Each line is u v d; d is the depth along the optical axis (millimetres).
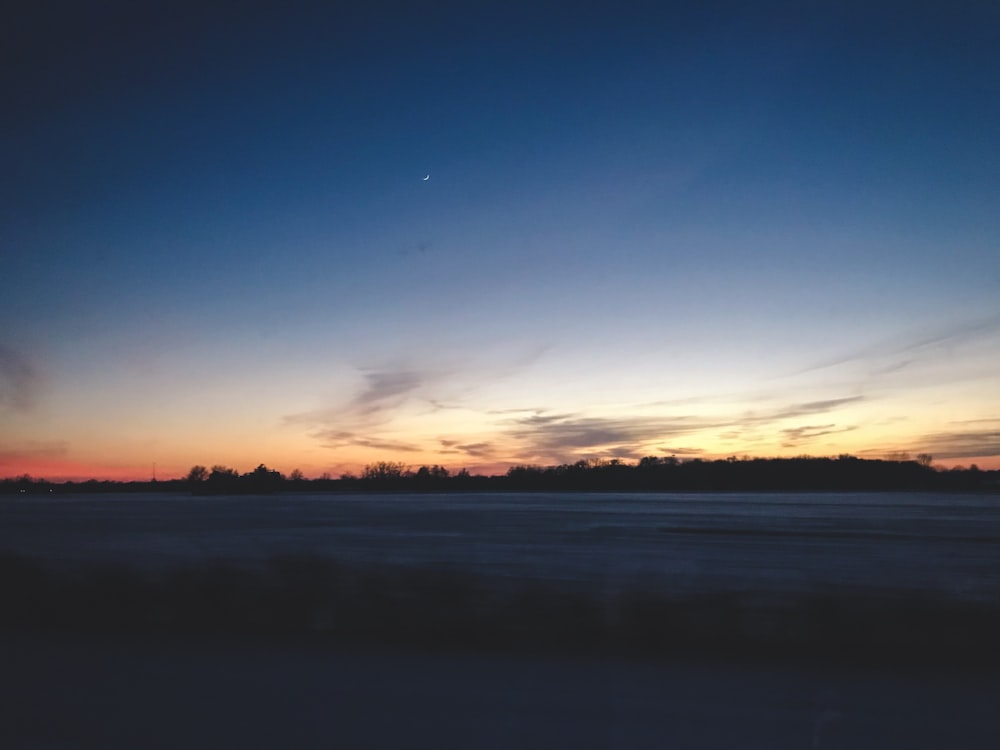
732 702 7473
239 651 9453
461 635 9875
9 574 11797
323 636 10305
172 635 10414
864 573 19781
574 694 7734
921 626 9266
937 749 6293
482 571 19547
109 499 145125
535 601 10680
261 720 6938
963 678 8266
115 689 7879
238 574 11852
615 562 22391
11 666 8820
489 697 7605
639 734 6609
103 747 6305
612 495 133750
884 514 57656
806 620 9875
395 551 26422
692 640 9688
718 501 94688
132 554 24953
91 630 10727
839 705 7398
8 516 61906
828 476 166250
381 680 8219
